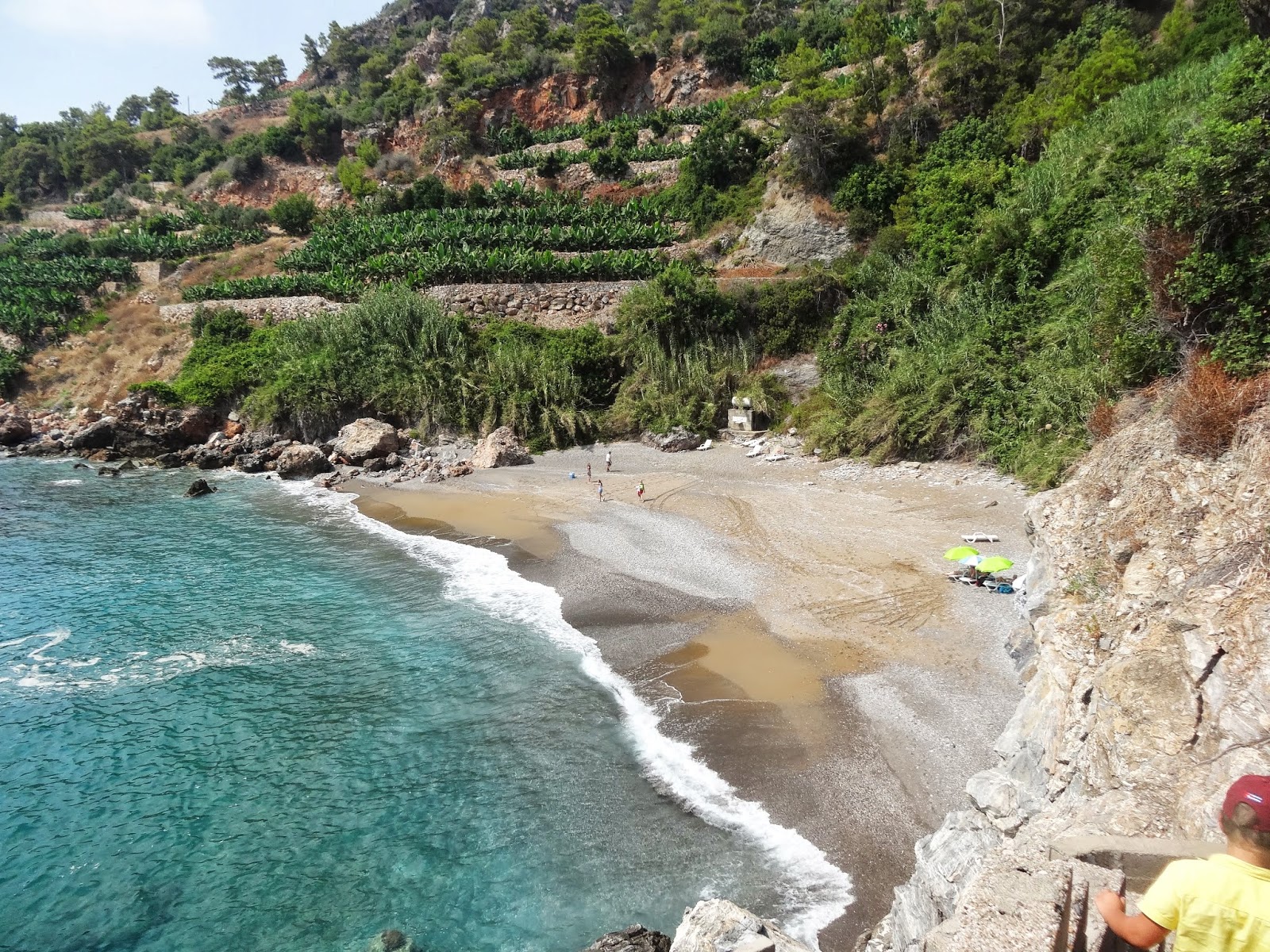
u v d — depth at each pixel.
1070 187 36.62
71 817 15.89
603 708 18.64
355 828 15.27
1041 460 29.48
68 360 65.44
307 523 36.69
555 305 55.44
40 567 30.81
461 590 26.97
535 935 12.58
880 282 46.19
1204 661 8.85
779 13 86.50
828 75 67.06
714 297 48.97
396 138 95.62
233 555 32.12
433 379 50.09
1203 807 6.86
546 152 80.19
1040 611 15.86
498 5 130.25
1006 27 53.78
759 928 9.22
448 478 42.84
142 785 16.84
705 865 13.50
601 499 35.88
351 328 53.06
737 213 59.47
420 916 13.14
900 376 37.38
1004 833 10.12
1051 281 35.53
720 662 20.06
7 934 13.16
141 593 27.81
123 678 21.56
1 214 100.50
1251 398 11.83
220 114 127.25
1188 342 15.92
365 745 17.98
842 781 15.04
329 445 49.81
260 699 20.20
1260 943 3.81
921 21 58.69
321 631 24.23
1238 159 14.90
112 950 12.80
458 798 15.93
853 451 37.34
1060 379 30.06
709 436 45.41
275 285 64.81
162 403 54.25
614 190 71.62
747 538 28.69
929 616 21.20
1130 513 12.74
